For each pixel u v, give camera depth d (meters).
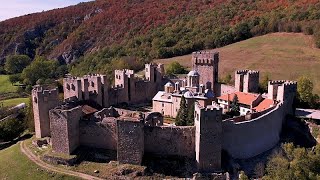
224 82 152.50
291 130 109.00
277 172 82.81
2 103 162.50
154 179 80.44
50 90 101.44
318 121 113.31
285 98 113.44
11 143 111.06
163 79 148.50
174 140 86.56
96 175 81.62
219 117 82.38
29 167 86.00
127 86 136.75
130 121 82.69
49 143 97.06
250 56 196.00
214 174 81.12
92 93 121.00
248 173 85.06
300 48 197.25
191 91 120.31
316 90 150.88
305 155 87.81
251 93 121.44
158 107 125.06
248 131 91.75
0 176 85.81
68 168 84.50
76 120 89.81
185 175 82.00
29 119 118.44
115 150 89.06
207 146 82.50
